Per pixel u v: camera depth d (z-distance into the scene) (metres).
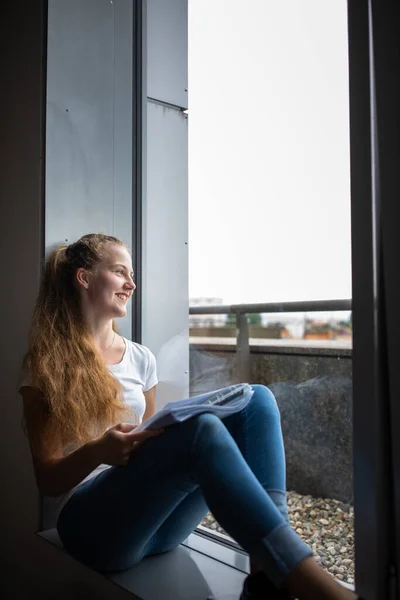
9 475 2.05
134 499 1.24
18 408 2.00
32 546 1.83
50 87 1.92
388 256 1.05
